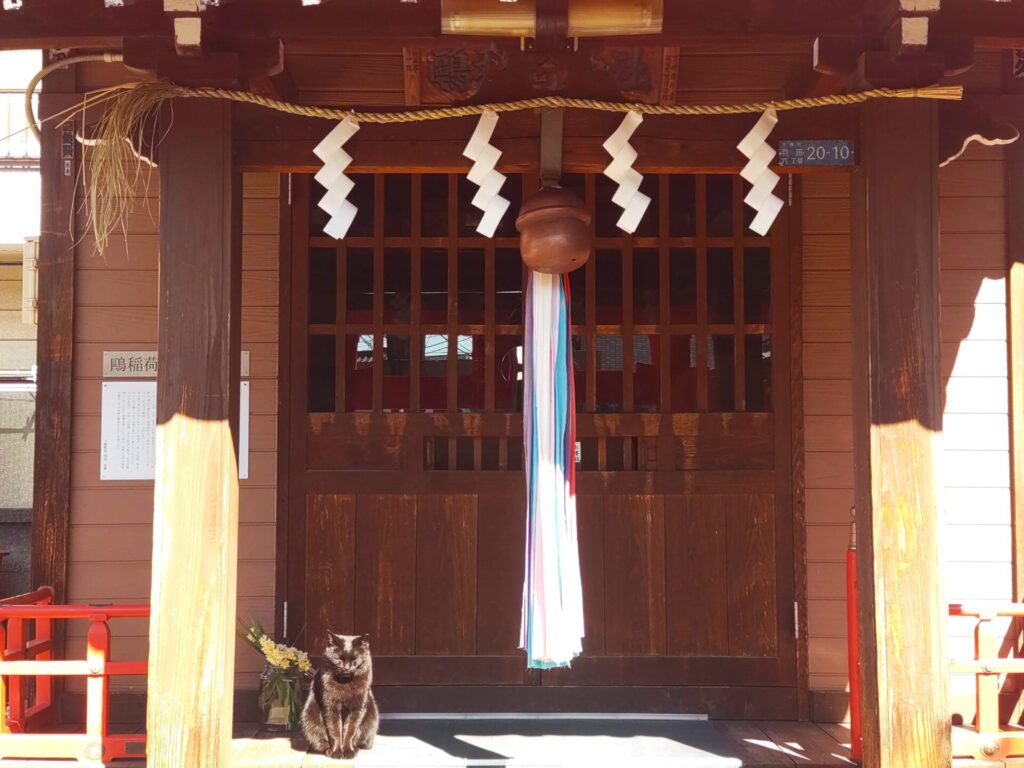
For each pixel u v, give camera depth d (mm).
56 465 4848
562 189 3582
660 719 4715
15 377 7336
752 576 4840
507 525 4859
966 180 5016
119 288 4953
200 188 3438
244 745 4301
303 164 3545
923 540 3350
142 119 3494
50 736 3867
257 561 4855
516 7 3270
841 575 4844
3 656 4168
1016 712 4781
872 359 3410
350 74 4758
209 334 3404
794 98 4195
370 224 4992
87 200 4949
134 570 4855
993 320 4992
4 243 6684
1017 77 4918
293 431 4871
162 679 3291
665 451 4879
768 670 4797
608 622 4816
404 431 4883
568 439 3732
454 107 3537
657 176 4988
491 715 4742
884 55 3377
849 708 4664
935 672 3311
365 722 4258
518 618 4816
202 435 3373
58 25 3385
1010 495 4922
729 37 3414
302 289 4930
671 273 4980
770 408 4918
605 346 4965
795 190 4973
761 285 4984
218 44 3418
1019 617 4609
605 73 3590
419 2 3396
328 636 4387
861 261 3512
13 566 7406
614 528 4852
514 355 4965
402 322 4961
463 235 4988
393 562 4832
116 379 4926
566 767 3996
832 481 4883
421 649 4801
